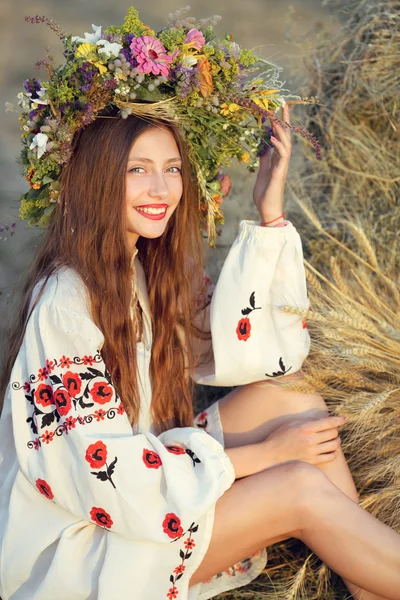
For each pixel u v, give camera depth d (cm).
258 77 243
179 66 220
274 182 243
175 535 206
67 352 214
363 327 250
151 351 243
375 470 243
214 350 245
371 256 276
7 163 519
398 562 205
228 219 394
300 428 228
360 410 234
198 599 232
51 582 208
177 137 227
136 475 208
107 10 757
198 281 259
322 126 328
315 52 339
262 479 217
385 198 315
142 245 247
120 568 207
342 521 209
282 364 244
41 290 220
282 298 244
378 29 323
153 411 241
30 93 221
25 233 413
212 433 251
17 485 218
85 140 222
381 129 324
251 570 239
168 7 757
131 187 221
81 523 214
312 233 318
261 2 763
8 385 226
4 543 216
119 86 214
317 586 238
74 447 209
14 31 711
